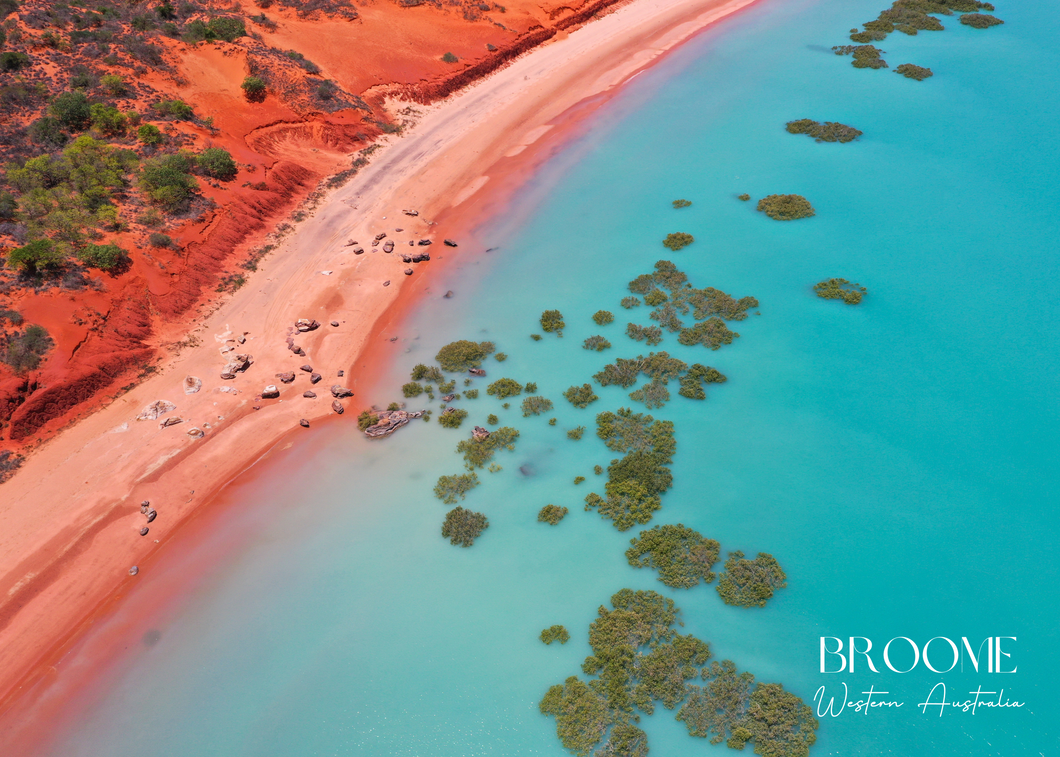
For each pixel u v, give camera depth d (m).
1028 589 37.97
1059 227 61.44
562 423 48.31
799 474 44.28
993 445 45.34
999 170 68.81
